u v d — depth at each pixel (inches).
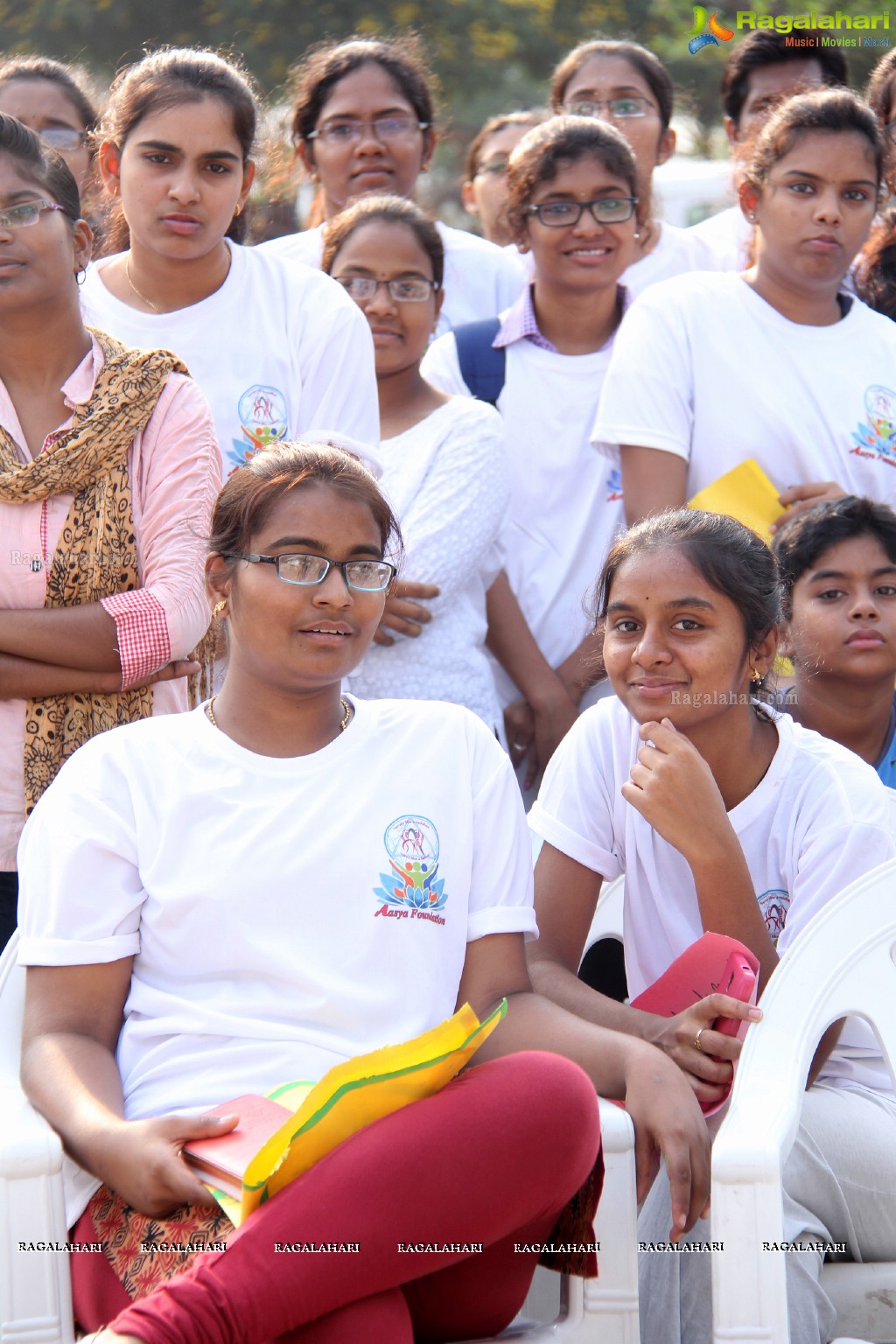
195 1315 94.4
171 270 182.5
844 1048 140.9
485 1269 108.4
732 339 197.6
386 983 117.3
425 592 189.8
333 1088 98.3
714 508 189.5
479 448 199.5
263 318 184.9
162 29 713.6
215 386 181.0
